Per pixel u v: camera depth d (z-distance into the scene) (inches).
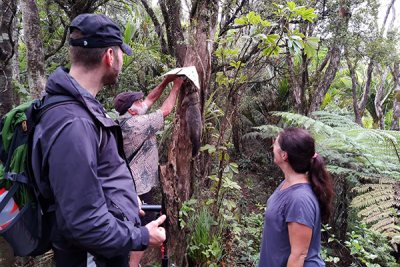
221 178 90.0
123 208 34.3
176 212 83.7
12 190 32.8
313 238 52.3
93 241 29.2
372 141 120.3
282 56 165.6
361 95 327.6
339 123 143.4
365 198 109.3
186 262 88.8
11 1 100.8
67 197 28.8
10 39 101.9
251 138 250.2
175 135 84.1
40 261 94.5
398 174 118.5
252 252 113.8
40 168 32.2
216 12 84.4
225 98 151.4
